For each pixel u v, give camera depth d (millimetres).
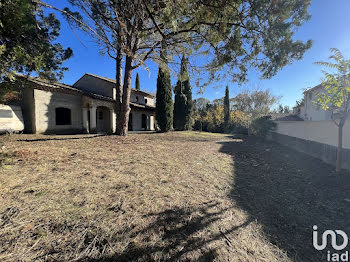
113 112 13602
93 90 15188
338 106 3975
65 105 11133
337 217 2447
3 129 8367
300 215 2486
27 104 9633
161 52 5773
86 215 1916
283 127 10406
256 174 4262
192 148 7121
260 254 1691
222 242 1776
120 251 1485
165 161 4598
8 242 1444
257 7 3434
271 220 2318
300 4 3426
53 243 1489
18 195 2193
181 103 17453
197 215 2205
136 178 3191
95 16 4578
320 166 4992
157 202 2391
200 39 4898
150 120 19547
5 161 3344
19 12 2791
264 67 4496
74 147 5266
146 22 4160
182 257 1511
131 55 5328
